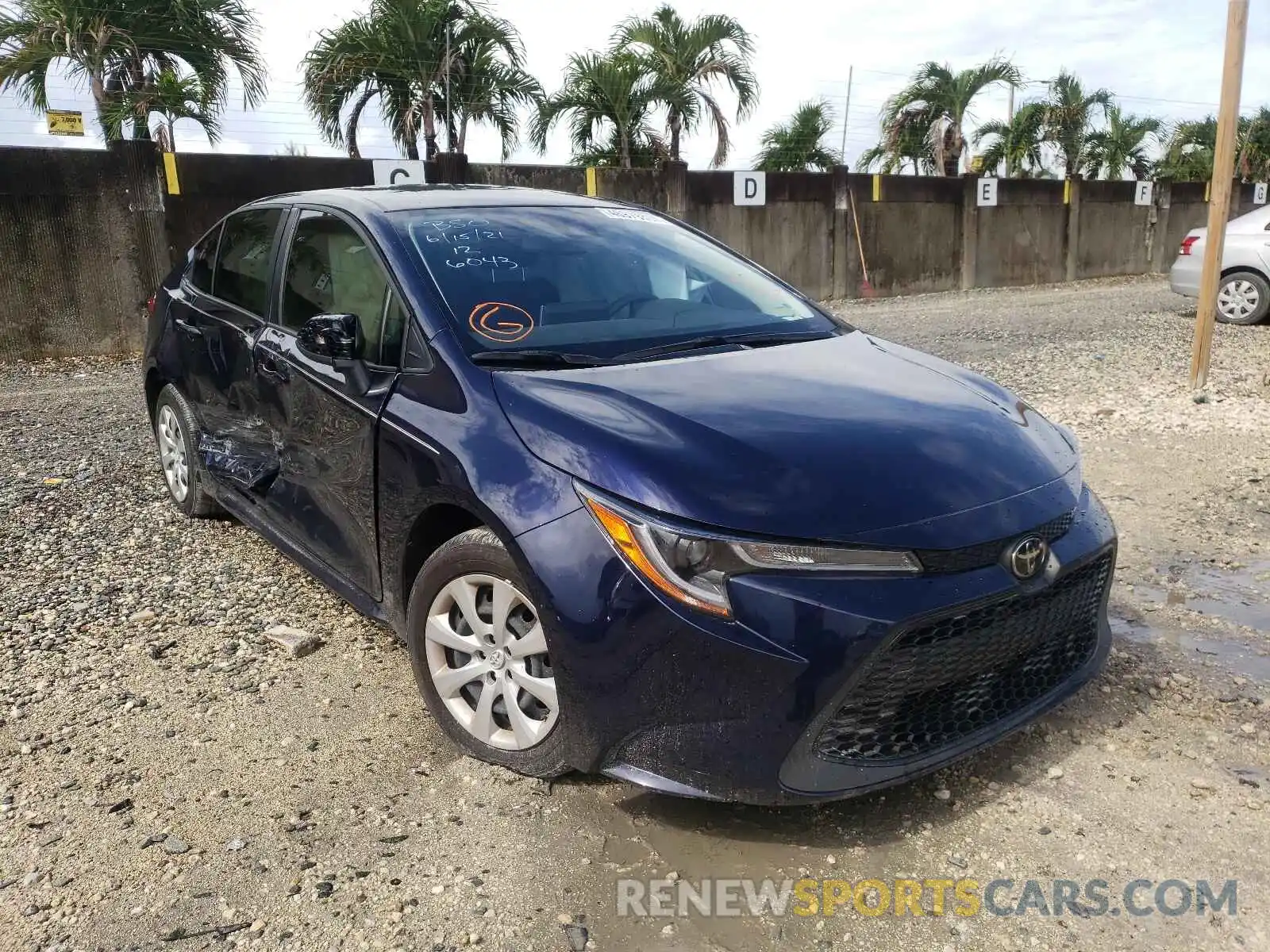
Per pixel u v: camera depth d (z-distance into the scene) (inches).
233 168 439.2
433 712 117.6
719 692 91.6
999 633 100.0
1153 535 191.6
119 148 406.0
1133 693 131.6
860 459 100.8
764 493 94.6
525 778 110.7
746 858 99.1
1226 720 124.7
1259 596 163.0
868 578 92.3
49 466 233.8
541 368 117.0
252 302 161.9
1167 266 978.7
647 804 107.0
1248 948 87.3
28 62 488.1
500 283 130.9
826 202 680.4
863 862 99.0
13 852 99.3
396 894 93.6
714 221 625.0
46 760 115.1
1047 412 287.4
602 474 97.0
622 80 707.4
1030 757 116.7
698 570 91.8
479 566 106.5
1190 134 1326.3
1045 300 665.0
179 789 109.7
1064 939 88.6
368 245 136.3
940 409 115.3
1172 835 102.5
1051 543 104.0
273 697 129.5
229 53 531.2
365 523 125.9
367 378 125.0
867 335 150.9
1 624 150.3
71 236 401.4
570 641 96.0
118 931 88.8
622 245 150.8
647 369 118.9
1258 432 261.7
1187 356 384.2
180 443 194.4
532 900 92.9
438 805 106.7
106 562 174.9
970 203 771.4
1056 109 1160.8
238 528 192.9
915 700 97.5
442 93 613.9
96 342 414.0
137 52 506.3
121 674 135.5
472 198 153.8
